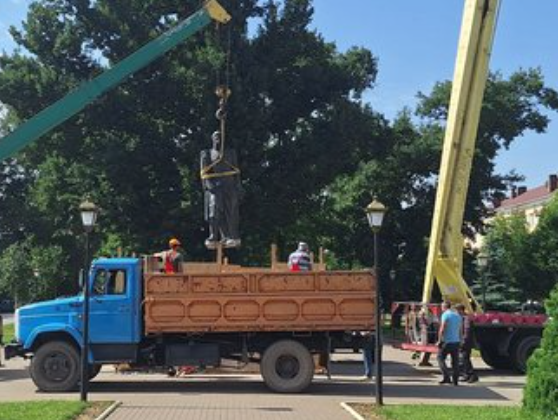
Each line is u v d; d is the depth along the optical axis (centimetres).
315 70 3747
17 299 5694
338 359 2656
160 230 3616
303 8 3869
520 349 2250
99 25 3641
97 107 3538
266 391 1772
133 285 1783
